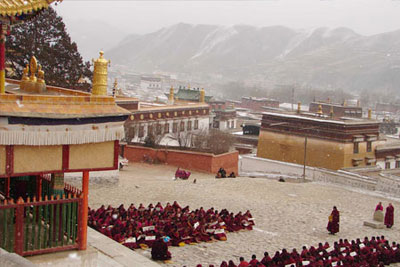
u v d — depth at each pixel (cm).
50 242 1567
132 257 1998
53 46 5341
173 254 2517
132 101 7762
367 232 3431
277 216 3603
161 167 6000
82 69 5484
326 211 3941
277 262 2333
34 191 1842
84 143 1538
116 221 2567
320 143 7488
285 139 7888
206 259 2481
